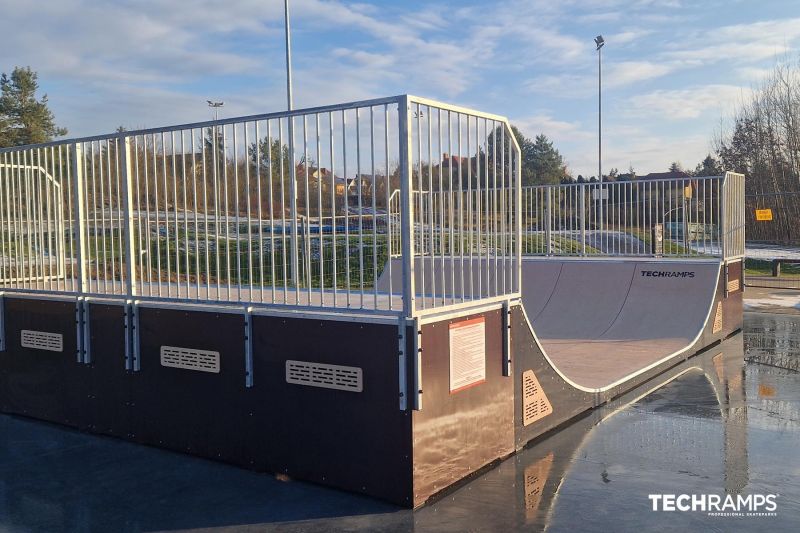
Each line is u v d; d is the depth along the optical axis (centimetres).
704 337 955
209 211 565
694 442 527
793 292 1670
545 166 6638
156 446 521
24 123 3809
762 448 510
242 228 629
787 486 432
